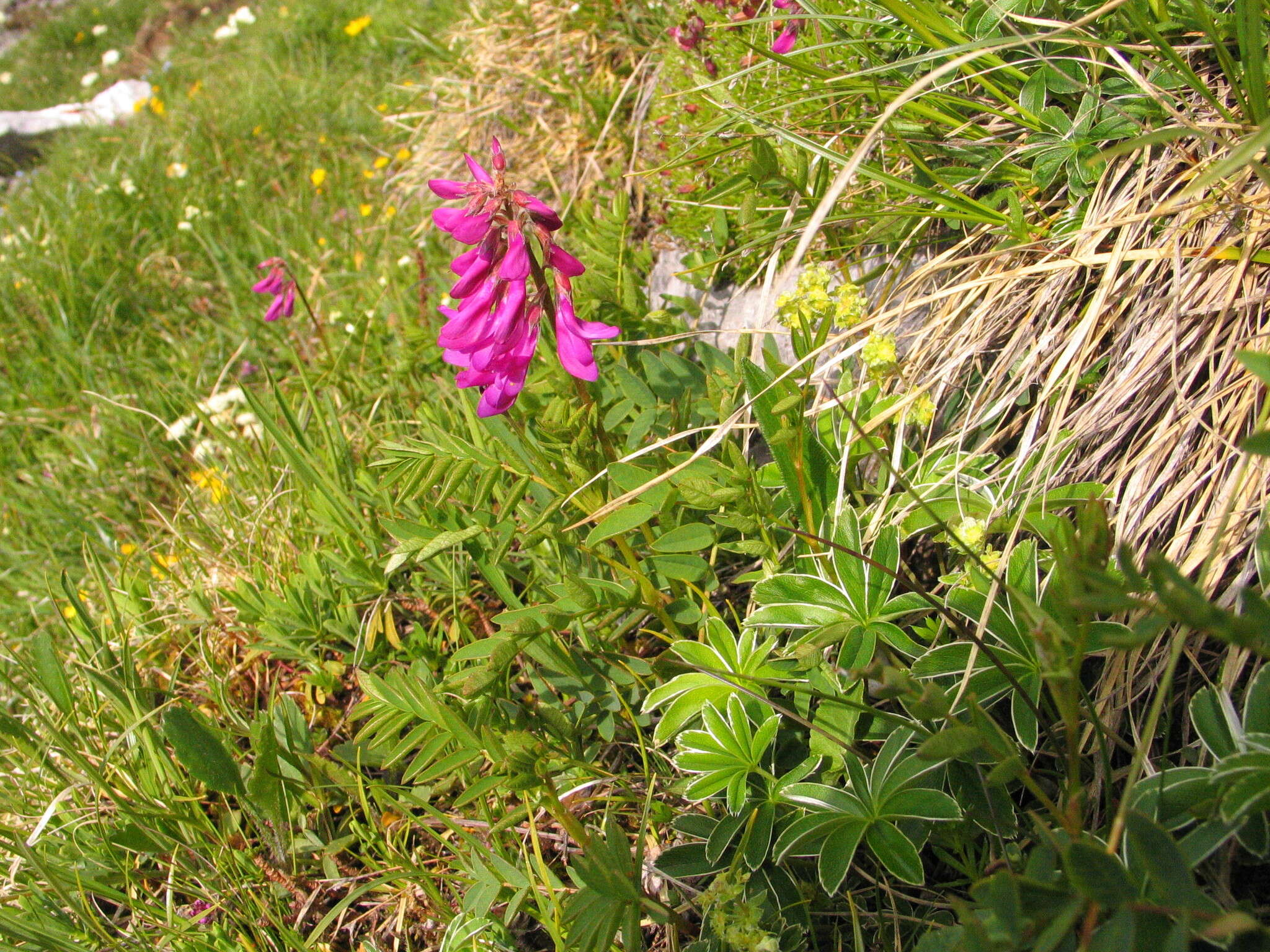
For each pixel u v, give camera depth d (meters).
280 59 0.87
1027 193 0.24
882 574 0.20
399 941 0.23
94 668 0.27
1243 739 0.16
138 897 0.25
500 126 0.54
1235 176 0.21
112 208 0.66
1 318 0.60
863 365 0.26
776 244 0.28
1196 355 0.21
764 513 0.22
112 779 0.26
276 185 0.68
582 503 0.24
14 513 0.46
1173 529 0.20
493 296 0.21
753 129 0.28
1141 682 0.20
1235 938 0.14
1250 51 0.19
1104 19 0.23
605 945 0.18
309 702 0.28
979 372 0.24
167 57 1.13
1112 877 0.14
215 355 0.53
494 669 0.20
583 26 0.50
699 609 0.24
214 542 0.35
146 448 0.46
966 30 0.23
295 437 0.30
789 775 0.20
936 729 0.19
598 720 0.24
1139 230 0.22
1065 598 0.16
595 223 0.33
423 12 0.81
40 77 1.32
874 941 0.20
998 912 0.14
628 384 0.27
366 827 0.25
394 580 0.30
